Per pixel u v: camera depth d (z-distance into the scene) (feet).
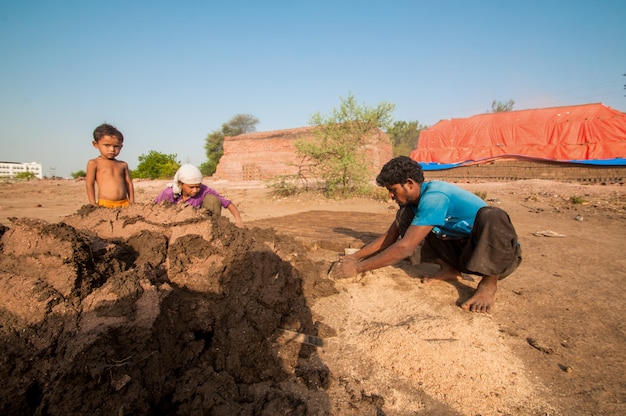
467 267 8.48
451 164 65.26
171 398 5.58
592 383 6.22
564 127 56.75
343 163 34.55
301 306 8.30
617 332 7.88
